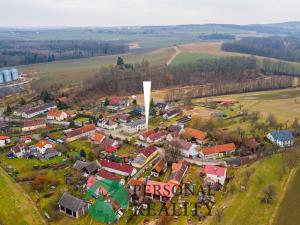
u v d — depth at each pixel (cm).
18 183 10719
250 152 12838
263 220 8669
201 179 10831
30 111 18200
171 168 11725
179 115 17938
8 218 8919
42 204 9544
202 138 14000
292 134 14400
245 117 17062
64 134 15038
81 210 9062
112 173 10956
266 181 10581
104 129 15938
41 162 12250
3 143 13900
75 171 11325
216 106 19512
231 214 8831
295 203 9375
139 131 15600
